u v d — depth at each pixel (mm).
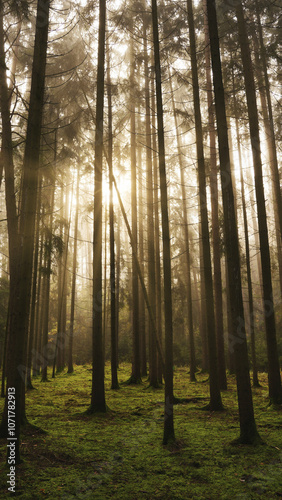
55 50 12633
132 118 14508
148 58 13594
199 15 11766
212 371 8523
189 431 6289
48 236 11047
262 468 4465
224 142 6094
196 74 9672
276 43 10625
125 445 5480
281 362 18922
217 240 13023
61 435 6012
